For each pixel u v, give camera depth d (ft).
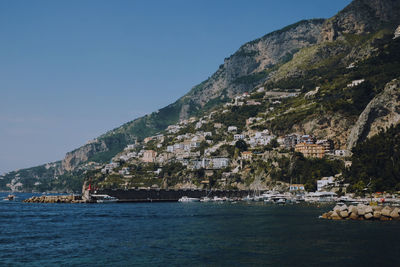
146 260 256.93
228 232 382.01
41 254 278.46
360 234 348.18
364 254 267.80
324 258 257.55
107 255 273.33
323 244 304.91
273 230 392.27
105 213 629.10
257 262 249.55
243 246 302.66
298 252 276.82
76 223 472.44
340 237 334.44
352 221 453.17
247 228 412.36
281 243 313.73
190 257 265.34
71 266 243.81
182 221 493.77
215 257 263.90
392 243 304.30
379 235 341.41
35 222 483.92
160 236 358.43
